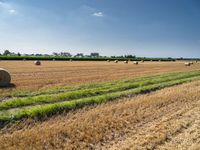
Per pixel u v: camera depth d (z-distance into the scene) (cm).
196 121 1215
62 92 1952
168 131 1064
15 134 1002
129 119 1218
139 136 1009
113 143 945
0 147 885
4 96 1745
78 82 2483
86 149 895
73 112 1327
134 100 1623
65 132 1023
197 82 2566
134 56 14250
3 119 1156
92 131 1044
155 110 1392
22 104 1488
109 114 1291
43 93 1888
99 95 1778
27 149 870
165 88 2183
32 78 2731
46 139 953
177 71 4156
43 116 1247
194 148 896
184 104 1550
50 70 3834
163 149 895
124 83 2434
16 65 4900
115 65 5653
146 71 4022
